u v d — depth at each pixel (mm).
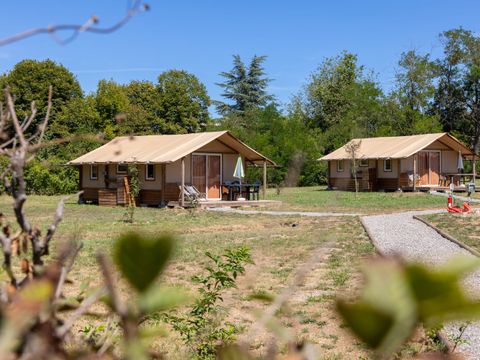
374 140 45469
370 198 35531
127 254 663
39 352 717
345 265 12086
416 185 41406
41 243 1356
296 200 34500
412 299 538
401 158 39938
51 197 39688
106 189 33094
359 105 62938
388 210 27297
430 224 19844
